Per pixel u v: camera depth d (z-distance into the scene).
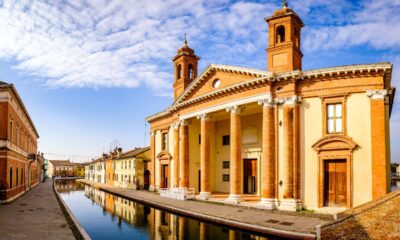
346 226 12.97
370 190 20.36
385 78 21.30
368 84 21.02
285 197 22.61
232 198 25.80
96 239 17.17
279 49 25.36
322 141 21.88
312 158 22.31
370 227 12.40
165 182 39.59
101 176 75.12
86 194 46.00
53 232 15.77
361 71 21.06
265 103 23.94
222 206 25.14
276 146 23.47
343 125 21.45
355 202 20.64
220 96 27.78
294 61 25.20
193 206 25.64
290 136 22.84
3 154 26.91
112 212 26.89
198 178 34.97
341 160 21.66
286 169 22.70
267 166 23.31
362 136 20.92
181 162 32.75
